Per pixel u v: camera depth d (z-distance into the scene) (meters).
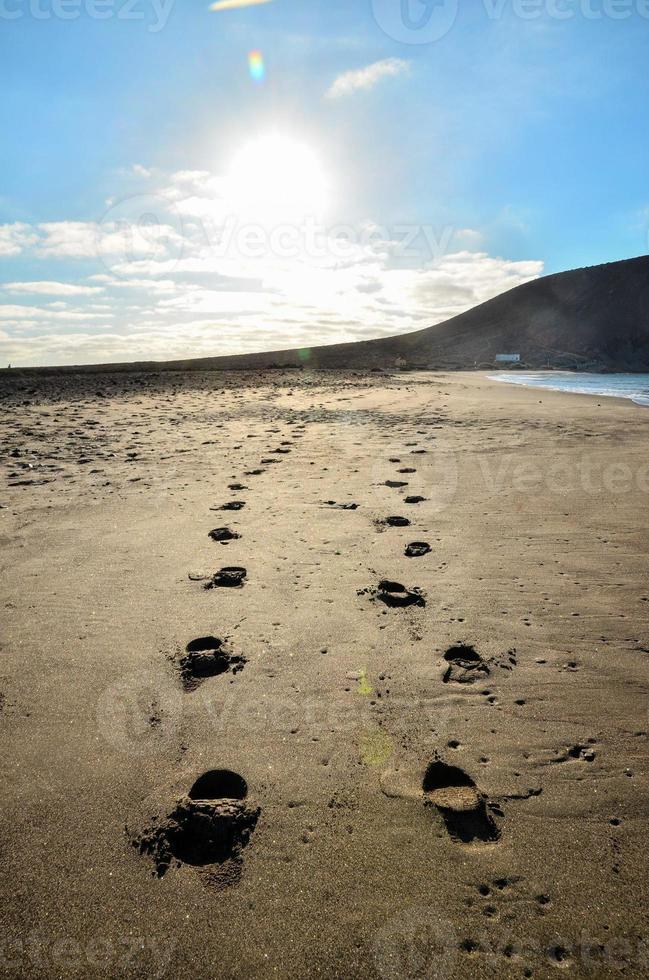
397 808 1.83
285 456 7.22
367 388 17.77
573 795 1.88
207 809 1.82
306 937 1.44
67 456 7.29
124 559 3.83
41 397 15.25
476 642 2.79
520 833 1.74
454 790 1.91
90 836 1.73
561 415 10.55
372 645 2.77
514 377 29.14
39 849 1.69
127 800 1.86
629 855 1.66
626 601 3.16
